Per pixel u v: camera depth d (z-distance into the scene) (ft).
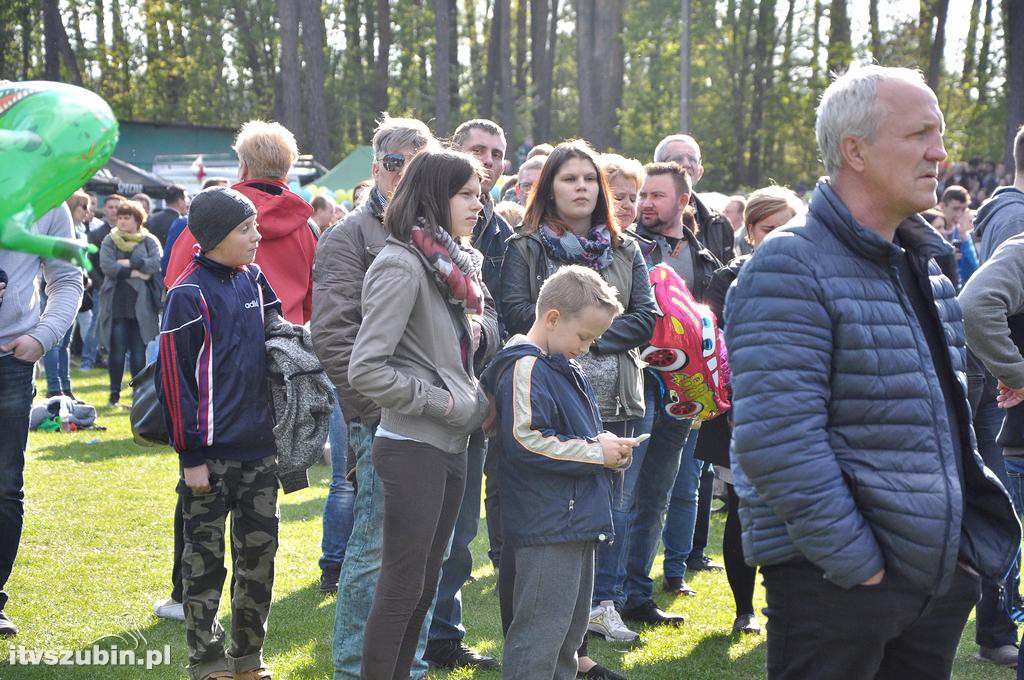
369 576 11.33
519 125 132.57
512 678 10.69
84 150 8.04
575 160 13.83
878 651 8.14
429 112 134.10
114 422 31.42
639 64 144.66
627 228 16.11
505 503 10.93
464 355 11.11
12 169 7.68
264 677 12.49
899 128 8.01
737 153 124.67
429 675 13.30
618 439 10.77
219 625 12.49
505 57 122.52
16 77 123.54
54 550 18.10
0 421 13.60
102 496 22.17
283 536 19.94
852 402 7.95
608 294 11.02
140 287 33.73
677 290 14.66
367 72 137.39
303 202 15.53
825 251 8.10
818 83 116.67
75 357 48.26
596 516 10.73
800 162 126.93
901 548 7.81
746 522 8.52
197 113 132.16
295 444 12.00
